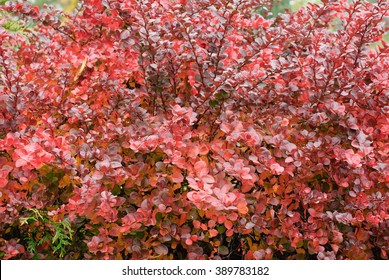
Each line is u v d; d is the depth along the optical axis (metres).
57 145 2.44
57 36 3.34
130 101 2.71
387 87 2.75
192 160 2.52
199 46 2.88
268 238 2.57
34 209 2.43
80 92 2.78
